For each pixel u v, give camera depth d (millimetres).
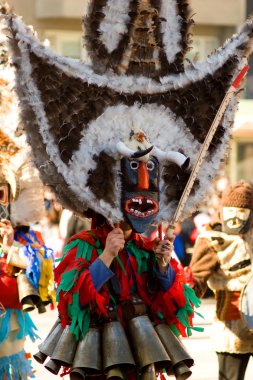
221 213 9148
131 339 6605
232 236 9016
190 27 6895
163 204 6887
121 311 6688
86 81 6578
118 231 6582
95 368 6438
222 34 30531
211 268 8969
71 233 16047
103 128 6621
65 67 6516
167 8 6832
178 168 6883
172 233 6750
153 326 6781
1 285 8266
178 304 6812
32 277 8281
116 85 6668
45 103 6434
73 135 6520
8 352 8359
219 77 6930
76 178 6496
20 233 8539
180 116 6883
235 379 9039
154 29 6793
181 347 6746
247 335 8961
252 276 8906
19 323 8391
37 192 8484
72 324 6508
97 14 6699
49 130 6434
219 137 6973
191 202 6949
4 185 8414
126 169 6582
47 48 6465
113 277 6695
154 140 6820
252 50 6957
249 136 28500
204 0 30344
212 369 12438
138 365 6539
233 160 28875
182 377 6664
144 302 6773
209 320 16094
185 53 6906
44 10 28922
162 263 6695
